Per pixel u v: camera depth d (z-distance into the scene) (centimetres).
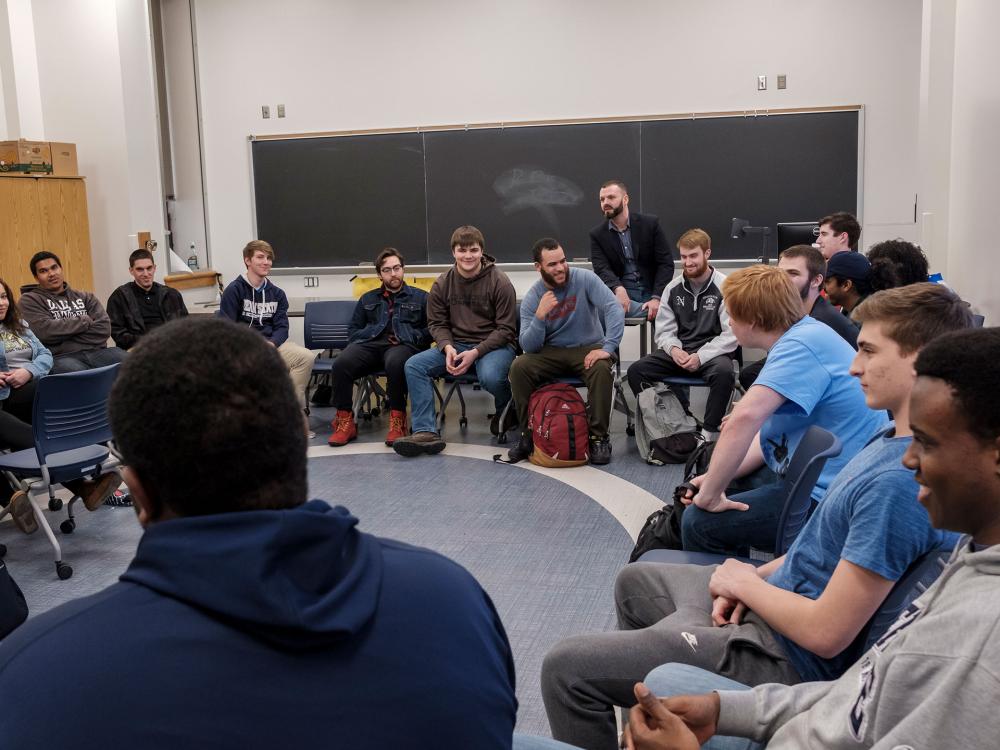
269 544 78
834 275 373
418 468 494
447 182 761
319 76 777
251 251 604
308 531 80
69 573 357
